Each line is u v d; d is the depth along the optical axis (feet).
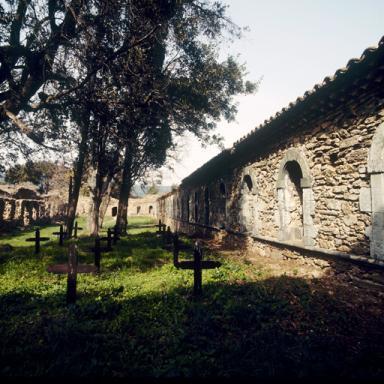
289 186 27.50
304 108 22.27
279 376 9.23
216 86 40.09
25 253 32.91
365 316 13.78
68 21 28.37
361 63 15.96
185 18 30.40
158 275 22.86
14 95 29.22
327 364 9.71
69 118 35.60
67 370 9.39
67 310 14.56
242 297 16.57
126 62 28.84
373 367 9.79
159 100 33.37
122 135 34.06
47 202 100.22
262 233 31.32
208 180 52.80
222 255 32.30
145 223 112.78
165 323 13.44
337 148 20.02
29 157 41.75
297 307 15.06
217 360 10.29
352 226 18.70
